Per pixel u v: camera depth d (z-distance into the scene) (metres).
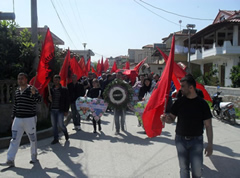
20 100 5.22
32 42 8.73
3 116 7.83
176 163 5.42
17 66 8.45
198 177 3.60
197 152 3.56
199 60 27.00
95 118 8.23
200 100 3.63
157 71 36.53
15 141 5.21
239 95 13.24
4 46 8.46
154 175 4.78
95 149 6.43
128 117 11.38
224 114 10.01
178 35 31.30
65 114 6.94
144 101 8.38
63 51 15.35
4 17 7.19
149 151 6.25
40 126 8.19
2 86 7.84
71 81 9.10
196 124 3.57
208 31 22.89
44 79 6.59
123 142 7.09
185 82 3.62
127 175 4.79
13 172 4.93
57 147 6.61
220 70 24.03
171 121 3.85
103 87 12.43
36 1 8.66
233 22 19.69
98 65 22.69
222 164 5.39
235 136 7.84
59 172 4.93
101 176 4.73
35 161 5.46
